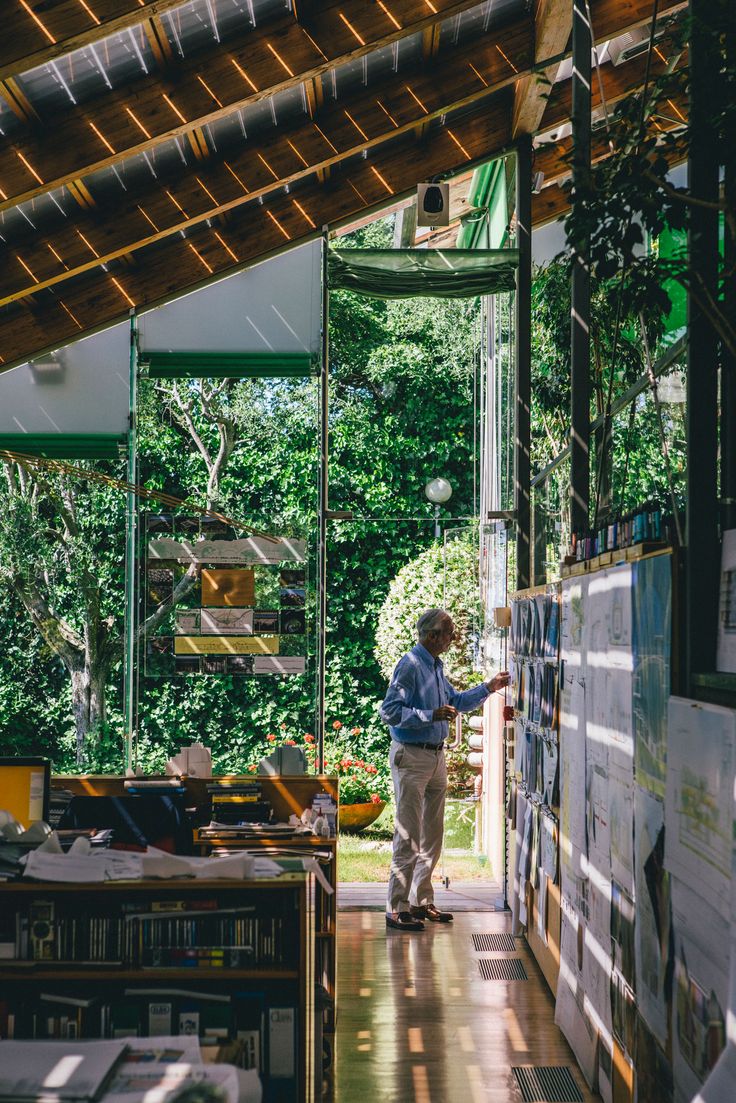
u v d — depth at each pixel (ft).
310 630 24.25
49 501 30.19
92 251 21.48
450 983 17.57
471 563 26.03
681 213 10.24
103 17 13.96
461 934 20.62
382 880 25.93
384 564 34.27
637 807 10.70
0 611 30.04
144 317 24.68
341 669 34.06
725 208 9.77
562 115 23.75
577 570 14.11
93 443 24.75
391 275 24.43
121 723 30.01
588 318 17.16
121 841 14.83
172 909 10.61
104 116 17.88
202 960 10.55
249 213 24.52
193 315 24.64
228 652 24.07
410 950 19.51
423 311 34.58
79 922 10.57
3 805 14.16
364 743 33.94
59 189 20.62
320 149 21.62
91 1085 6.66
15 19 13.99
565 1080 13.56
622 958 11.43
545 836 16.96
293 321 24.64
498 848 24.75
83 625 30.17
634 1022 10.89
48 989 10.61
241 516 24.81
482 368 30.09
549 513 22.72
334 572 34.32
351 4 17.95
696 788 8.59
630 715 11.07
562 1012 15.06
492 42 21.56
